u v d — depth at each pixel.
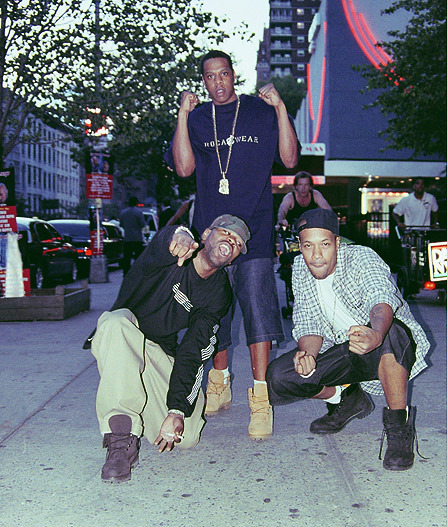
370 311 3.01
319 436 3.73
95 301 10.98
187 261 3.13
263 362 3.75
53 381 5.07
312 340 3.29
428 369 5.43
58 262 13.47
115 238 19.20
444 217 12.75
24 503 2.83
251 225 3.83
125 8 9.85
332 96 40.75
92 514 2.72
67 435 3.76
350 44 40.72
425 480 3.07
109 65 10.26
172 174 33.59
